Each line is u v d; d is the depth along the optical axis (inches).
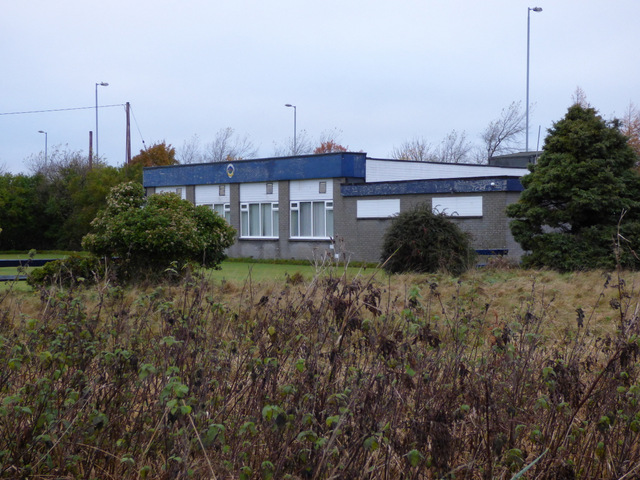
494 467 155.5
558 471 158.1
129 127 1815.9
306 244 1192.2
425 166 1246.3
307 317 195.6
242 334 198.1
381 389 154.3
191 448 145.5
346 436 148.4
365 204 1093.1
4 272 807.7
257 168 1261.1
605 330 284.7
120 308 223.8
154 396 171.6
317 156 1159.0
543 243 767.7
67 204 1803.6
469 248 759.1
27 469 145.1
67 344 185.2
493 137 2368.4
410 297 172.7
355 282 174.4
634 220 768.3
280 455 147.2
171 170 1419.8
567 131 783.1
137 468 153.7
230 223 1325.0
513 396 176.9
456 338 190.2
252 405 164.4
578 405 172.2
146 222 588.7
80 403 161.5
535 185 784.3
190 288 217.8
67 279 496.1
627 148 786.8
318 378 161.5
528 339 203.6
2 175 1843.0
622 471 159.2
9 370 174.4
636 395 173.8
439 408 152.8
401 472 146.1
